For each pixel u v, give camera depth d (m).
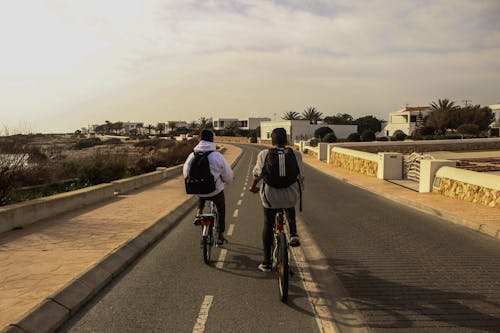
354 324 4.01
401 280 5.32
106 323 4.05
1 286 4.67
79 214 9.61
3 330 3.50
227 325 3.99
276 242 5.12
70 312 4.23
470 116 62.59
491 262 6.12
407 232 8.27
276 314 4.25
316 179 20.39
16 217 7.95
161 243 7.42
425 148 41.06
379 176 19.72
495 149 42.94
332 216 10.14
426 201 11.71
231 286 5.11
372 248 7.00
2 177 10.30
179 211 10.59
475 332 3.82
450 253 6.66
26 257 5.88
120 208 10.58
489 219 8.85
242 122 132.50
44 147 14.35
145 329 3.92
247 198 13.66
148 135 141.25
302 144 52.56
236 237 7.86
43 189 12.62
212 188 5.84
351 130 81.50
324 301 4.61
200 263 6.12
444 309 4.36
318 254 6.65
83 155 17.44
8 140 11.94
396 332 3.84
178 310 4.36
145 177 16.94
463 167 22.09
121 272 5.70
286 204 4.86
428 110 78.75
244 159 40.62
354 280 5.34
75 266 5.43
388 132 81.06
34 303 4.15
